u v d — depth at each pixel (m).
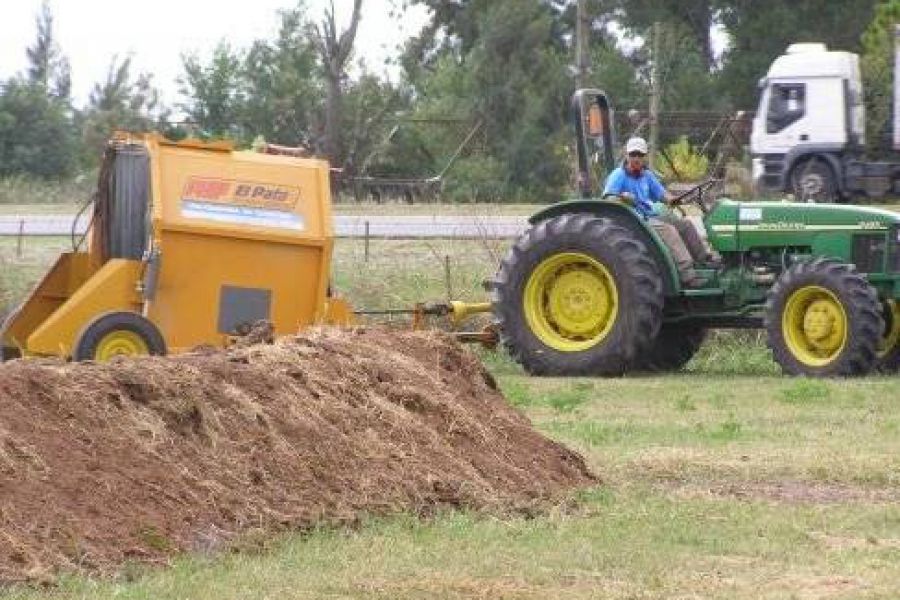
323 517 15.74
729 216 32.41
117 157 28.20
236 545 14.75
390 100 82.69
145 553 14.24
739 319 32.59
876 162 63.19
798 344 31.23
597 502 17.73
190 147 27.38
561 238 32.25
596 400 27.47
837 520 16.97
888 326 32.25
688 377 32.00
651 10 98.00
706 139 71.50
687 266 32.34
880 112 70.88
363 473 16.59
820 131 62.38
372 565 14.43
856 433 23.19
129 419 15.34
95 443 14.94
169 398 15.71
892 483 19.42
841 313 30.70
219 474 15.51
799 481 19.47
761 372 33.22
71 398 15.14
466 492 16.97
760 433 23.16
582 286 32.38
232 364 16.73
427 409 17.80
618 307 31.80
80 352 25.83
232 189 27.34
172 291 26.94
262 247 27.47
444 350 18.89
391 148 81.44
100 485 14.59
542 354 32.31
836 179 62.28
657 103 64.25
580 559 14.91
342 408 17.06
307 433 16.50
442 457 17.36
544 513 17.05
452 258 41.69
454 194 74.62
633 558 15.06
